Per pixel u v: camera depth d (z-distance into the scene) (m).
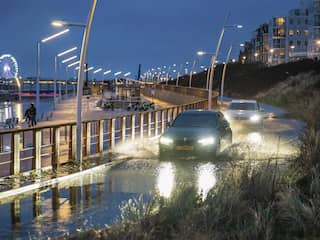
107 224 8.53
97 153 18.39
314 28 136.62
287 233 7.00
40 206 10.03
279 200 8.47
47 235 7.97
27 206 10.04
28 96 164.50
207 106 47.38
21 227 8.45
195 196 8.43
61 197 10.91
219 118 19.38
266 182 9.10
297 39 136.38
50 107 72.56
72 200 10.59
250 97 88.44
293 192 8.16
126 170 14.73
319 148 12.45
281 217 7.51
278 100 62.91
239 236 6.75
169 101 90.69
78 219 8.95
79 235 7.62
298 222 7.17
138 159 17.28
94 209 9.71
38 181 12.51
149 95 124.00
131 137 22.70
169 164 15.95
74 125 16.28
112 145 19.78
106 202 10.32
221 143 18.12
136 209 8.29
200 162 16.33
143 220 7.64
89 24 15.76
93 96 128.62
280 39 137.00
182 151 17.11
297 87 63.53
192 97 66.62
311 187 8.71
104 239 7.28
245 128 27.94
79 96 15.73
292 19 136.62
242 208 7.86
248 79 103.50
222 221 7.46
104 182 12.69
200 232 6.95
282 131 27.05
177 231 7.28
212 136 17.30
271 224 7.12
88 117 46.25
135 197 10.75
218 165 15.52
